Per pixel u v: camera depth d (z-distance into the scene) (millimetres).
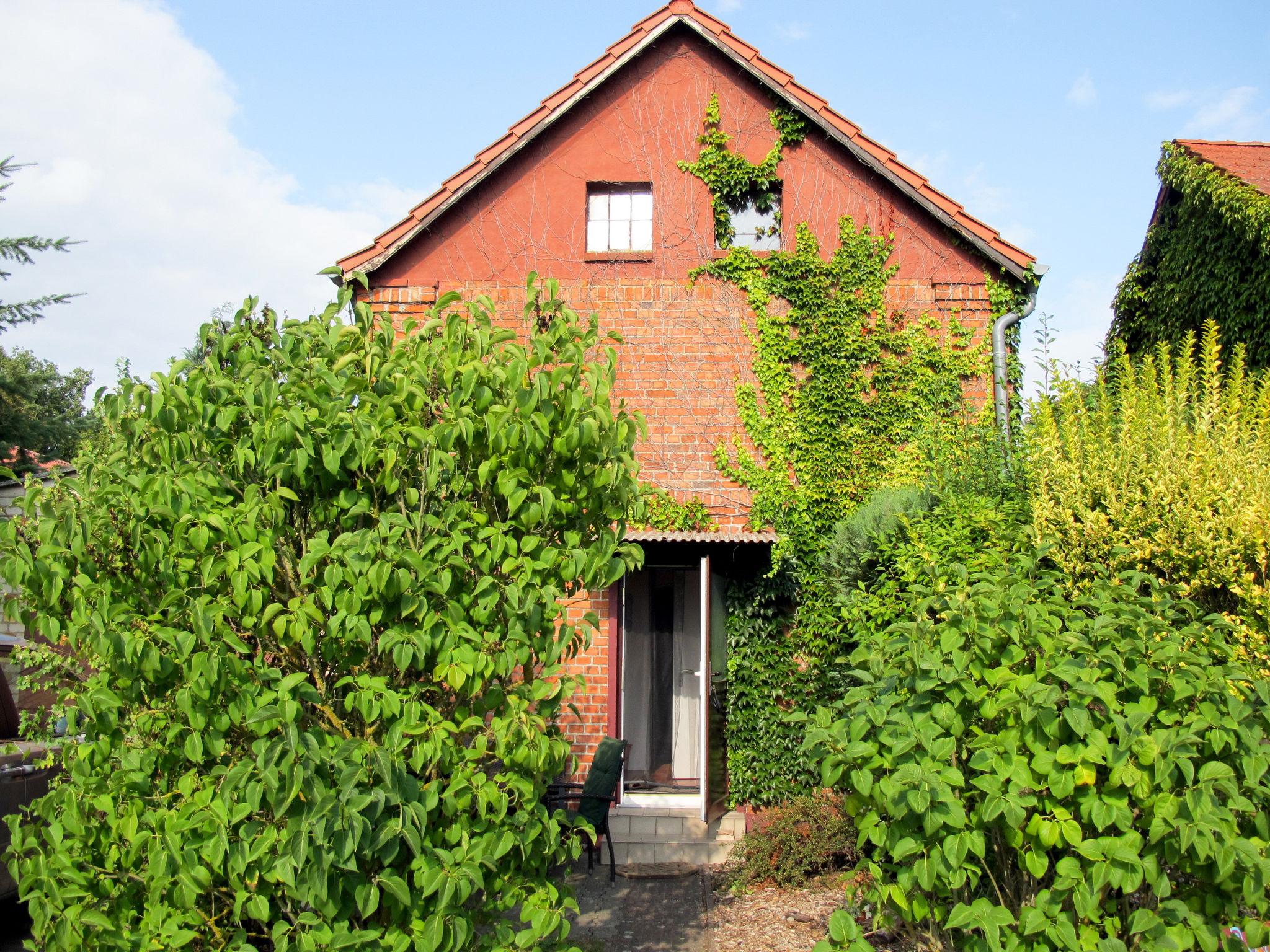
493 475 4352
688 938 7090
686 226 11180
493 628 4230
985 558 6328
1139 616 4223
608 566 4473
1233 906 3945
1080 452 7180
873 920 4910
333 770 3639
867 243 11023
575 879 8750
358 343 4680
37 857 3951
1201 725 3750
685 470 10805
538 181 11328
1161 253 14273
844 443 10727
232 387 4191
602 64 11289
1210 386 7723
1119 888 3838
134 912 3973
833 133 11047
